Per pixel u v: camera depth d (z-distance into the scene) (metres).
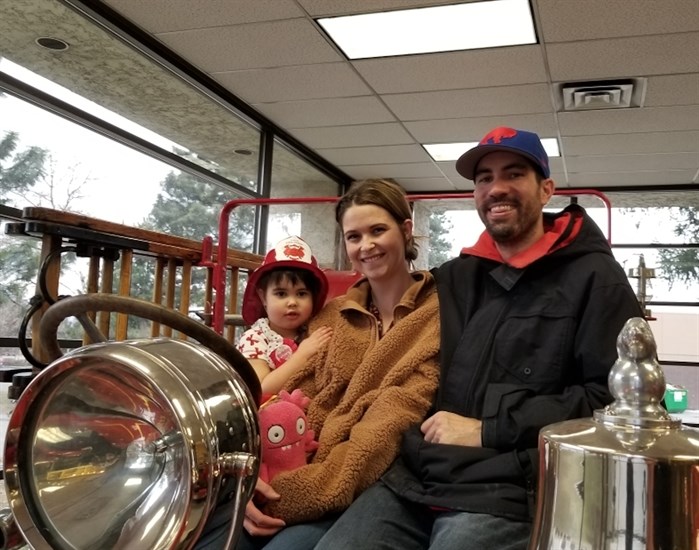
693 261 6.07
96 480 0.48
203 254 2.10
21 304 2.61
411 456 1.19
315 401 1.34
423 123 4.59
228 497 0.45
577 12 2.92
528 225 1.32
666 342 5.53
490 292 1.33
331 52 3.46
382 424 1.20
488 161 1.36
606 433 0.45
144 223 3.52
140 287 2.66
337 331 1.40
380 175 6.13
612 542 0.42
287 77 3.83
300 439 1.19
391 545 1.08
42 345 0.72
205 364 0.48
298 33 3.24
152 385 0.43
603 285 1.21
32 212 1.48
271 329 1.57
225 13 3.06
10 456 0.47
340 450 1.19
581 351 1.19
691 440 0.43
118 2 2.99
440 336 1.31
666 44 3.21
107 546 0.45
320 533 1.13
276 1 2.93
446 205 6.79
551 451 0.46
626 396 0.45
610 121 4.36
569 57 3.40
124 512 0.46
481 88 3.89
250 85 3.97
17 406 0.47
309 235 5.56
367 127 4.73
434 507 1.13
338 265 3.22
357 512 1.12
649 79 3.65
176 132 3.78
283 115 4.53
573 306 1.21
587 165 5.47
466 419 1.18
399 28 3.16
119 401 0.48
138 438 0.48
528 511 1.06
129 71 3.36
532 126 4.54
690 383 5.47
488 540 1.02
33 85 2.75
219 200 4.29
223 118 4.27
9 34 2.63
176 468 0.45
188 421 0.42
